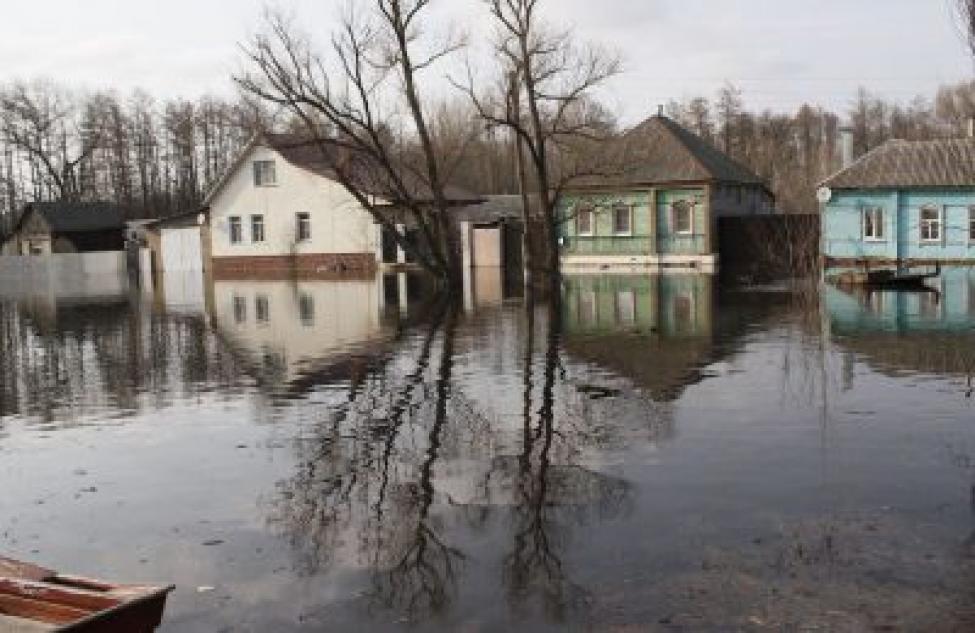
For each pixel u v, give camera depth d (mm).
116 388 16000
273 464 10570
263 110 40344
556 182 43375
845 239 39406
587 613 6398
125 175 97188
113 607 5176
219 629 6434
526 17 35188
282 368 17453
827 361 15805
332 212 49906
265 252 52531
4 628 5477
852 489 8781
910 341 17734
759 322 21719
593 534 7867
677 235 41906
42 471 10625
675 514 8266
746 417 11859
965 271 35188
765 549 7367
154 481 10070
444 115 51531
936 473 9180
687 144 42750
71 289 47500
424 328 22891
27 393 15820
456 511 8656
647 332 20641
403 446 11148
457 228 45344
